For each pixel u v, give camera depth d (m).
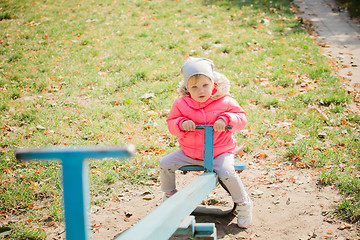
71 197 1.41
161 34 9.23
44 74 7.13
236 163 3.29
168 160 3.22
